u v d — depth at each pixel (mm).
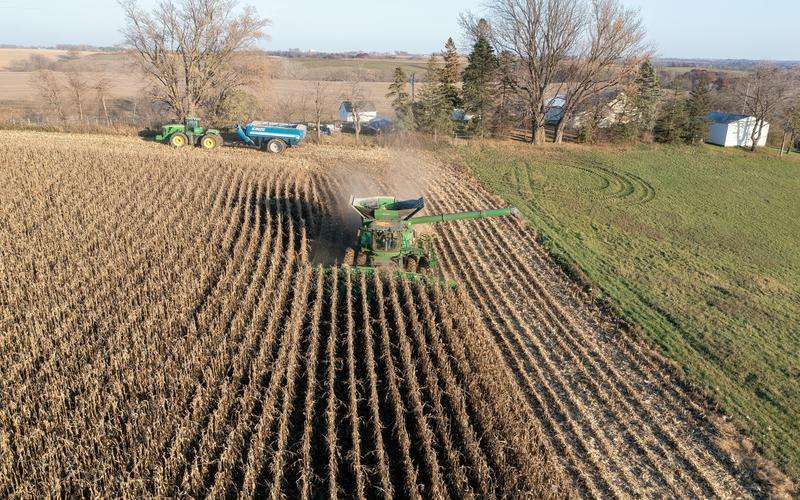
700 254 28219
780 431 14883
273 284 19453
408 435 12805
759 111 60781
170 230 23500
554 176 43094
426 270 21703
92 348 14930
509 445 12641
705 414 15336
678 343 18953
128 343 15117
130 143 41031
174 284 18500
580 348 18156
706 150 57938
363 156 42312
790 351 19047
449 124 53094
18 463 11062
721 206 37938
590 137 56125
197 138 41125
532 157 48969
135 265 20078
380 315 17188
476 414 13570
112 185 29453
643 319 20469
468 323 17922
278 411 13094
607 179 43250
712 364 17891
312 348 15438
